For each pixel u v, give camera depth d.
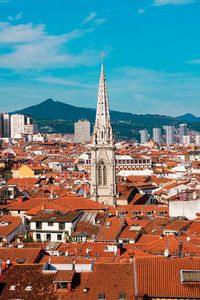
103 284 96.25
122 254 127.06
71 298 93.88
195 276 92.94
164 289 91.75
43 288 97.31
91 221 181.88
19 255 122.69
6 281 100.19
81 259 118.19
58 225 177.62
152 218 185.25
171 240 130.38
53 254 134.88
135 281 93.62
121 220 172.00
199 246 128.75
